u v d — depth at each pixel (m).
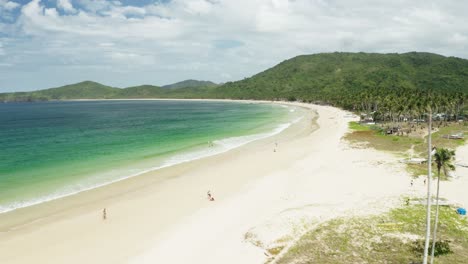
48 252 31.81
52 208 42.47
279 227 35.41
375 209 39.78
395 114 115.38
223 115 187.12
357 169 58.66
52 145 86.44
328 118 148.75
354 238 32.81
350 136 94.50
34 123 152.62
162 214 41.00
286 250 30.95
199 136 102.50
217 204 44.16
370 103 151.00
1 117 192.00
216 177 56.62
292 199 44.91
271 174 57.69
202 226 37.34
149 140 94.88
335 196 45.38
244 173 58.84
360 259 29.22
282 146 82.81
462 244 31.70
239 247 32.25
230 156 72.50
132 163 66.00
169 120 160.62
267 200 45.00
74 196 46.94
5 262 30.00
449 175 53.19
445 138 88.00
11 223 38.00
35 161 66.88
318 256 29.78
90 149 80.50
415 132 99.81
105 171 59.81
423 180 51.22
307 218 37.34
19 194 47.19
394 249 30.73
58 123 151.38
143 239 34.53
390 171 56.62
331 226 35.44
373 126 114.44
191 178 56.03
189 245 33.06
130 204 44.28
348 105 183.25
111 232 36.16
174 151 78.12
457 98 125.38
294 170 59.62
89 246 33.03
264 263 29.23
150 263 29.94
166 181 54.41
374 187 48.56
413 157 66.06
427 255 28.98
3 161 66.62
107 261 30.33
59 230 36.44
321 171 58.06
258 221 37.91
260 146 83.81
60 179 54.53
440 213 38.50
